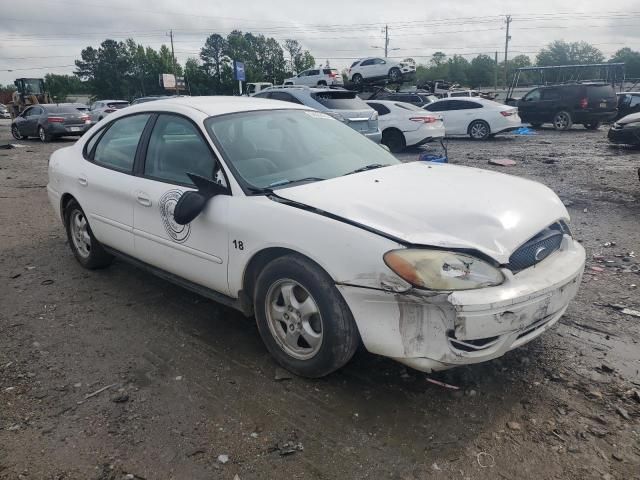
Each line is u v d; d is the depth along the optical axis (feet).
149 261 13.17
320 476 7.80
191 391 9.95
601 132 64.34
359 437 8.59
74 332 12.41
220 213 10.75
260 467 8.01
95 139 15.38
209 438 8.65
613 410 9.13
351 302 9.00
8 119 159.43
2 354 11.44
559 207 10.72
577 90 65.92
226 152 11.32
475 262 8.45
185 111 12.42
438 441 8.46
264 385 10.09
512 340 8.75
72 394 9.94
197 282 11.96
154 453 8.34
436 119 48.88
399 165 12.64
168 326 12.62
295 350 10.26
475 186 10.57
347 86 84.23
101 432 8.86
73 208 16.12
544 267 9.44
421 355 8.54
